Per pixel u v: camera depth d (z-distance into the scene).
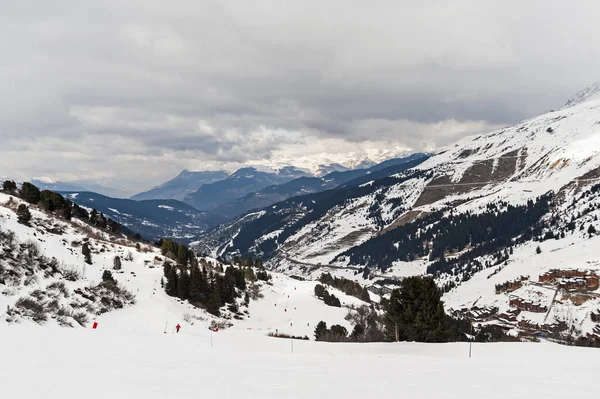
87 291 52.84
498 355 29.08
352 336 70.50
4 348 20.38
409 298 45.75
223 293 86.69
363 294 144.38
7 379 14.23
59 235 74.31
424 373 19.31
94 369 17.02
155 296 66.44
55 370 16.27
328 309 99.62
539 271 176.38
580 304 137.50
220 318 75.00
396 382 16.81
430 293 45.16
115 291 58.34
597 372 19.78
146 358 21.67
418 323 44.22
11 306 33.94
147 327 48.50
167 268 76.94
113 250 82.12
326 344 41.03
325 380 17.08
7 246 49.00
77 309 44.31
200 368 19.23
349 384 16.23
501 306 159.88
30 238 57.03
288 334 75.50
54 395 12.55
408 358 26.53
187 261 99.44
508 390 15.38
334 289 133.75
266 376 17.72
